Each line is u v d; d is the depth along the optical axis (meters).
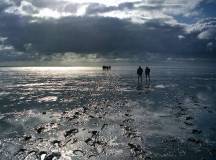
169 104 25.88
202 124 17.81
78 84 54.59
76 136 14.91
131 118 19.30
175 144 13.59
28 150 12.81
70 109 23.58
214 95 33.62
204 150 12.74
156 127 16.83
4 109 23.88
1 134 15.48
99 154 12.21
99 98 30.84
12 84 57.59
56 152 12.37
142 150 12.67
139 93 35.09
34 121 18.84
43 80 73.62
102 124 17.62
